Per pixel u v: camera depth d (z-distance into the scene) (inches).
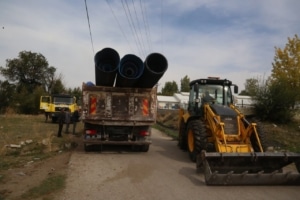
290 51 905.5
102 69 386.6
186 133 427.2
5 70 2571.4
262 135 344.5
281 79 791.1
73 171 312.5
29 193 237.0
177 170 330.3
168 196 241.0
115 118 418.0
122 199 232.2
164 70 381.1
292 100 715.4
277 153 288.2
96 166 339.6
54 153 414.0
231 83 444.5
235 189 261.3
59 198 229.1
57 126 808.3
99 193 244.7
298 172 291.4
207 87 442.9
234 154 280.8
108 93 419.8
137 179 290.2
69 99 1005.8
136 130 434.0
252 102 765.3
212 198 237.3
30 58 2583.7
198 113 426.0
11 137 523.8
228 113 356.5
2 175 285.7
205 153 277.1
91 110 415.5
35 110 1723.7
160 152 453.1
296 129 659.4
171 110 1662.2
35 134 561.6
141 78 407.8
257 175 268.5
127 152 442.0
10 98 1755.7
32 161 355.3
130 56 398.0
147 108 426.6
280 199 236.7
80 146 485.1
